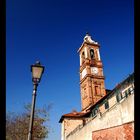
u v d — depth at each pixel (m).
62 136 41.12
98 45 63.38
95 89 55.66
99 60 60.50
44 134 30.95
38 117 31.38
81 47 64.00
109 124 16.42
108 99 27.27
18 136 29.77
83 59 62.16
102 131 16.92
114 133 14.79
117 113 15.28
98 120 18.77
